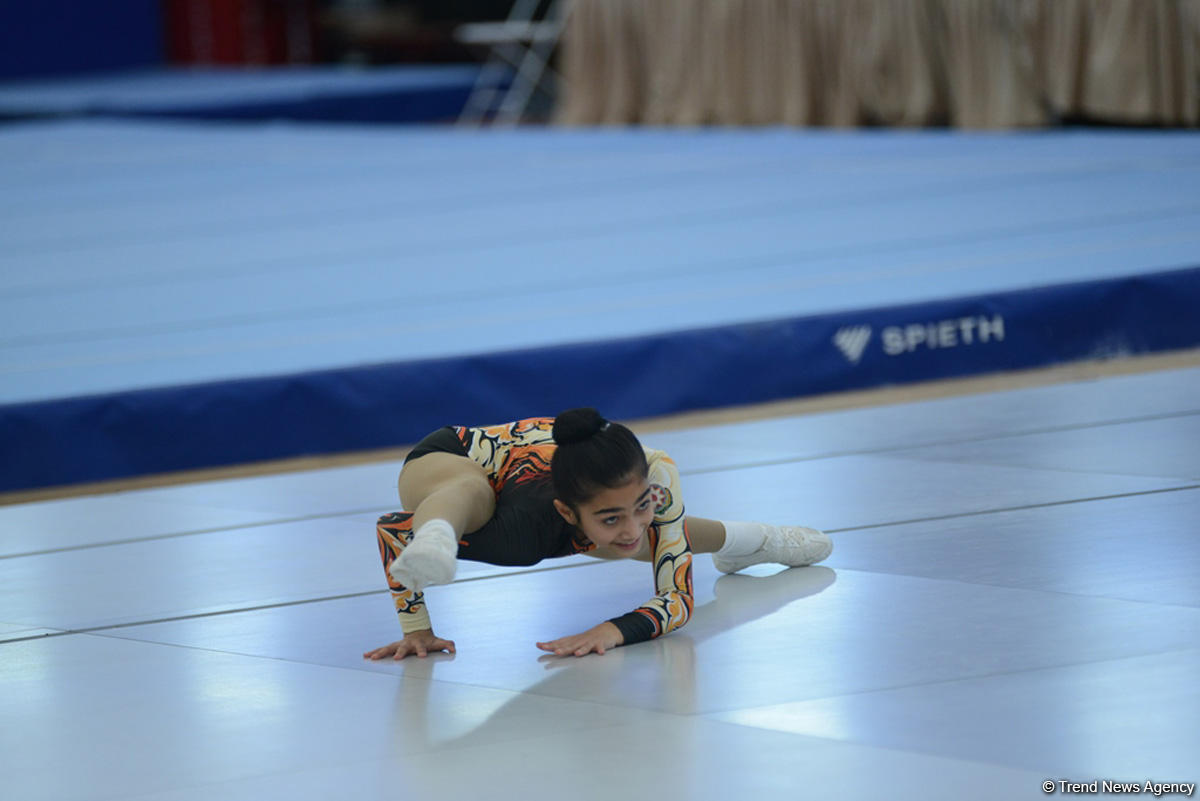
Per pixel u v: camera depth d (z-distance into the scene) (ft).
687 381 59.16
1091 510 36.42
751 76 141.59
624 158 124.57
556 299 69.77
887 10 131.75
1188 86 119.24
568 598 32.60
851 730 23.59
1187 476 39.11
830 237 81.41
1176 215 80.12
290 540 39.19
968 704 24.39
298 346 62.44
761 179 106.63
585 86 154.81
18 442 52.60
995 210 86.22
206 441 54.75
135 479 54.08
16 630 32.60
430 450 30.32
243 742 24.97
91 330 69.26
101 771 24.08
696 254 79.36
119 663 29.84
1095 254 70.79
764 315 62.08
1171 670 25.32
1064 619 28.45
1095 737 22.66
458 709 25.90
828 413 51.52
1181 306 64.39
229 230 99.25
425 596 33.35
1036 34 124.57
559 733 24.39
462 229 93.81
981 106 128.06
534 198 104.99
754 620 30.01
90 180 129.18
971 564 32.76
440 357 57.00
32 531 42.16
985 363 62.64
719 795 21.42
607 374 58.59
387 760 23.70
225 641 30.89
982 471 41.39
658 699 25.71
